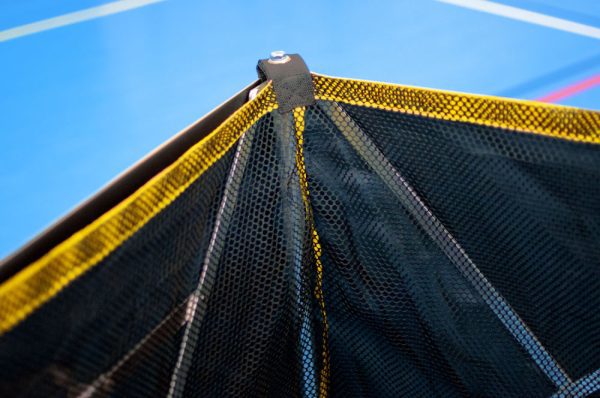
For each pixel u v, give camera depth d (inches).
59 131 127.6
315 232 56.2
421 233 54.2
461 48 155.1
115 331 40.2
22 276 33.2
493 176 49.6
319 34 162.4
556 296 53.8
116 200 39.8
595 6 170.9
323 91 48.3
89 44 156.6
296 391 61.9
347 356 64.5
